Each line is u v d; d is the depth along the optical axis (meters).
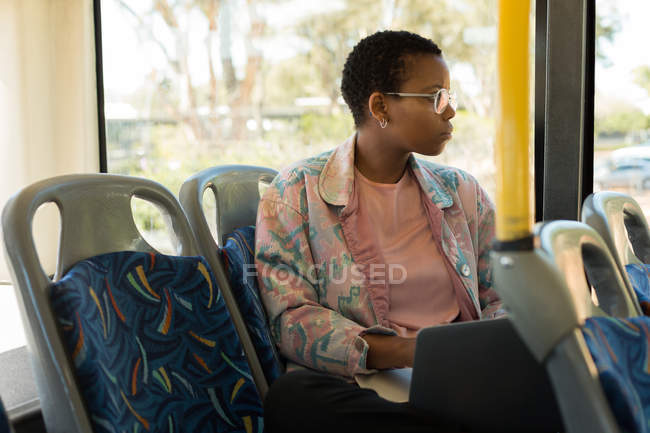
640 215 1.14
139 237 1.12
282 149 2.89
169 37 3.15
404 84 1.29
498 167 0.44
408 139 1.31
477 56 2.27
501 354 0.60
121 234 1.09
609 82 1.95
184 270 1.12
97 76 3.44
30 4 3.48
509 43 0.43
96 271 0.98
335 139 2.76
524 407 0.60
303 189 1.35
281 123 2.87
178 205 1.21
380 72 1.30
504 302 0.46
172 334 1.06
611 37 1.93
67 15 3.42
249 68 2.93
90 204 1.05
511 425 0.61
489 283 1.44
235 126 3.00
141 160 3.32
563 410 0.47
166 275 1.09
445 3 2.32
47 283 0.91
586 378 0.45
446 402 0.63
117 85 3.36
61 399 0.88
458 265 1.34
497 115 0.44
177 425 1.00
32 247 0.91
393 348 1.21
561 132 1.97
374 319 1.30
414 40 1.32
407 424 0.68
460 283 1.33
